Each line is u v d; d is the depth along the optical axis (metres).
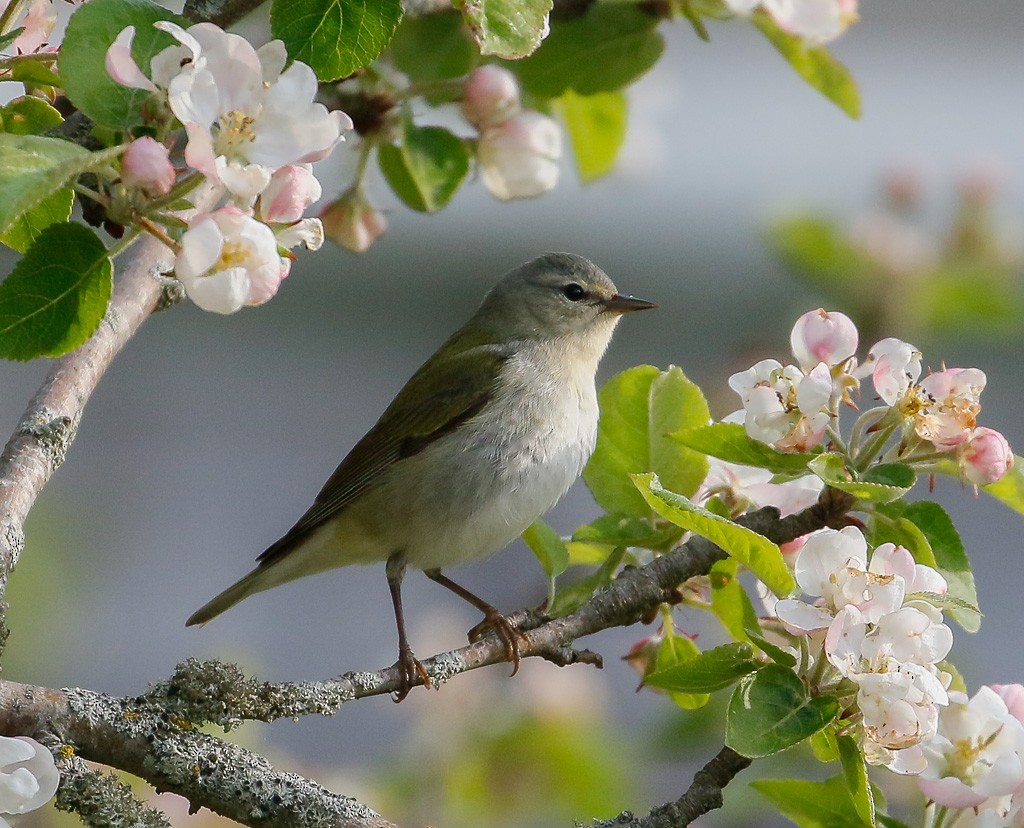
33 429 6.93
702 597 7.89
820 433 6.79
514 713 11.21
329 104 9.17
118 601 16.50
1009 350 19.03
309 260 19.84
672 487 7.88
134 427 18.45
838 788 6.95
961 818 6.42
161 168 5.11
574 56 9.81
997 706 6.28
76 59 5.34
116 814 5.89
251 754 6.44
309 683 6.62
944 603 6.18
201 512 18.20
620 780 11.05
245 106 5.30
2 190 4.64
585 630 7.43
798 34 9.38
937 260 12.37
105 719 6.16
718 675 6.62
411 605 17.77
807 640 6.26
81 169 4.84
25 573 12.63
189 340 19.33
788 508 7.60
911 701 5.87
